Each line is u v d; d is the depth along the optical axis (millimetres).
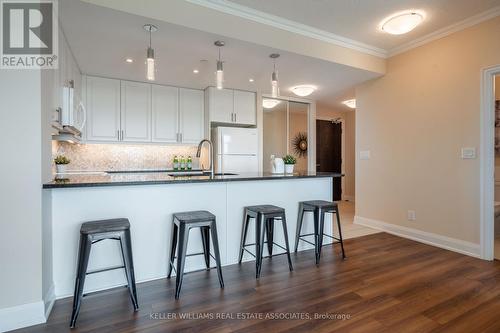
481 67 2971
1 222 1711
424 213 3562
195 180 2453
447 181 3305
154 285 2311
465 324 1792
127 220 2100
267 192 3031
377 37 3504
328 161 7348
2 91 1706
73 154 4191
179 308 1961
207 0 2637
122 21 2459
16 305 1741
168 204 2480
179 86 4648
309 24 3162
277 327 1746
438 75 3383
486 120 2938
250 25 2895
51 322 1795
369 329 1732
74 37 2775
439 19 3051
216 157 4645
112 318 1835
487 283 2379
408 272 2611
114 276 2275
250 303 2031
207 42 2900
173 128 4621
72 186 1931
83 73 3932
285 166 3713
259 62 3502
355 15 2963
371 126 4289
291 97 5457
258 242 2525
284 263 2826
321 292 2207
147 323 1782
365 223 4418
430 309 1970
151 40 2852
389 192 4027
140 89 4375
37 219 1785
